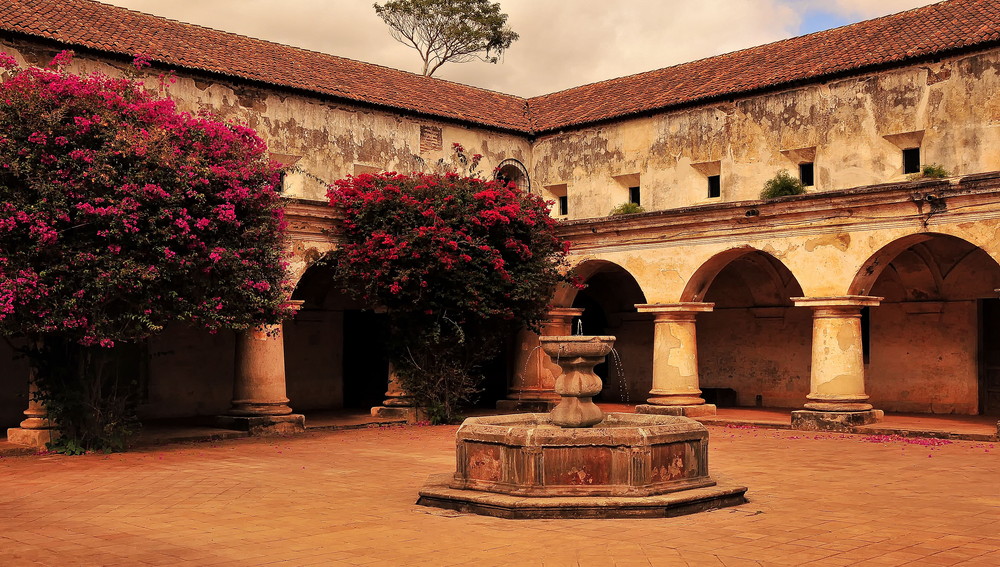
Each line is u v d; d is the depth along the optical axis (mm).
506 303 19203
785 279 22422
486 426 9641
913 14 21594
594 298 25984
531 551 7320
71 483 11281
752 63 23406
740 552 7223
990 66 18562
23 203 12766
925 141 19375
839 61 20828
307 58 23922
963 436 15828
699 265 19219
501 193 19156
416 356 19594
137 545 7684
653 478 9023
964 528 8164
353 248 18391
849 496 9938
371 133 23281
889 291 20859
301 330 22469
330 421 19406
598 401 25844
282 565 6973
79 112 13398
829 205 17344
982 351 19672
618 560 6988
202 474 11961
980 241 15555
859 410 17453
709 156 22703
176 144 14016
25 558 7242
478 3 35406
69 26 19219
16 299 12805
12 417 18312
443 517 8836
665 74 25688
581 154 25406
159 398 20234
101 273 12898
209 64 20516
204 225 13797
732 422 18750
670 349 19750
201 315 14227
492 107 26781
